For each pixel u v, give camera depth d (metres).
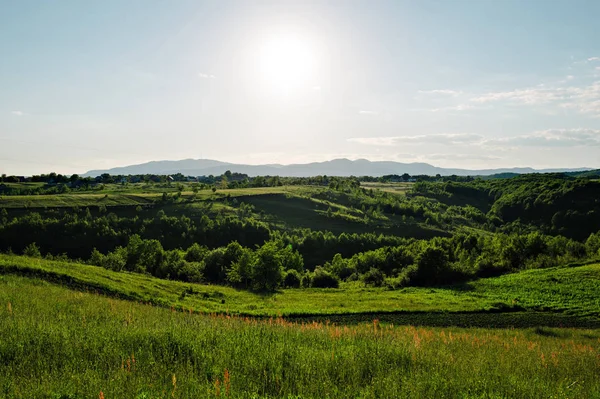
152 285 47.72
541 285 56.44
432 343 17.86
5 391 8.95
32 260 46.22
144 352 12.22
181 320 19.75
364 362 12.27
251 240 123.62
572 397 10.30
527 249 78.19
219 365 11.37
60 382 9.49
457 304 48.00
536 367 13.84
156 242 86.19
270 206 159.88
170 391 9.03
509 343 21.44
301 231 133.12
